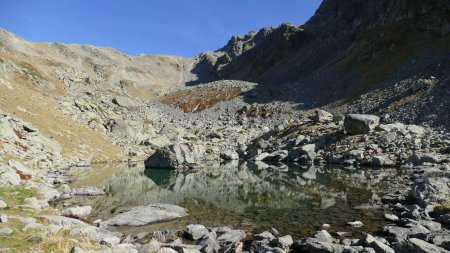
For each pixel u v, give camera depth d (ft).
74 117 249.14
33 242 44.04
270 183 126.82
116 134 262.06
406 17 421.18
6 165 105.70
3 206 64.49
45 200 84.79
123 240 57.11
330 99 349.41
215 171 170.30
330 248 50.72
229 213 80.28
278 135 268.21
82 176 138.00
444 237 53.42
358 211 78.18
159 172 165.37
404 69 309.01
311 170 160.97
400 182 110.42
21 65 329.31
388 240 56.03
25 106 198.29
